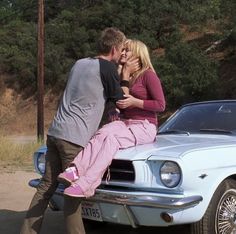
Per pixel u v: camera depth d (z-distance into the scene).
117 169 4.59
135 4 44.94
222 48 38.34
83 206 4.79
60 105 4.83
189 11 43.88
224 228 4.72
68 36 44.75
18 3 59.03
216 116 5.85
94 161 4.48
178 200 4.28
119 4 45.84
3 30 49.00
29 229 4.82
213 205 4.60
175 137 5.37
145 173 4.45
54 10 56.56
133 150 4.63
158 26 43.38
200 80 32.09
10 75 43.31
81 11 48.59
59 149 4.70
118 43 4.92
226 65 36.06
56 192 5.02
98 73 4.71
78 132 4.64
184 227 5.89
